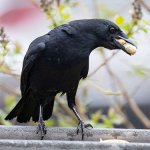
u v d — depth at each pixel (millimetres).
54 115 13328
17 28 14008
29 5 14039
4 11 13969
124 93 13211
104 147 7965
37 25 14242
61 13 11703
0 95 15711
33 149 7945
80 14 13398
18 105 10828
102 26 10289
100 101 15672
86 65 10664
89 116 15523
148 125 13172
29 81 10648
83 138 9648
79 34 10156
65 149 7949
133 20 11305
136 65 12695
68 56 10109
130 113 15484
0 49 11305
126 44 10383
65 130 9680
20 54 11992
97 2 14023
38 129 9602
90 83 12578
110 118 12844
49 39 10188
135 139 9562
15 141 7949
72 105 10766
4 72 11805
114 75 13227
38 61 10273
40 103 10695
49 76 10281
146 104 16547
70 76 10281
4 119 11500
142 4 12805
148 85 16750
